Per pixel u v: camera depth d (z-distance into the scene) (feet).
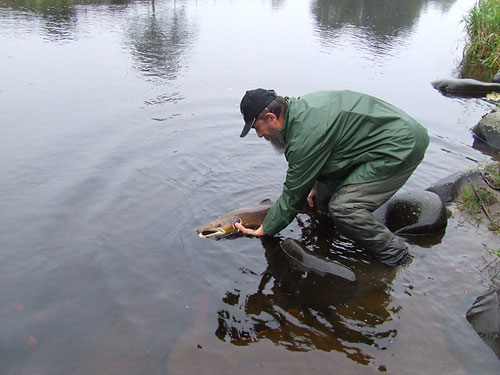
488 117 22.95
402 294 12.08
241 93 27.07
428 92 29.76
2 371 9.27
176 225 14.60
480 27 38.83
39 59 30.86
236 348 10.16
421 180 18.24
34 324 10.50
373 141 12.62
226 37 40.86
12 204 15.21
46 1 49.42
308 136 12.11
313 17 53.21
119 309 11.08
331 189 15.01
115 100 24.93
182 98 25.88
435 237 14.66
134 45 35.83
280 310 11.37
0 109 22.74
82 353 9.79
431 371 9.71
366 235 13.15
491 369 9.75
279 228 13.65
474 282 12.55
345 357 10.04
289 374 9.55
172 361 9.71
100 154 18.95
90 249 13.23
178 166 18.42
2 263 12.46
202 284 12.09
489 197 16.69
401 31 47.85
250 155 19.74
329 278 12.55
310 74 31.48
